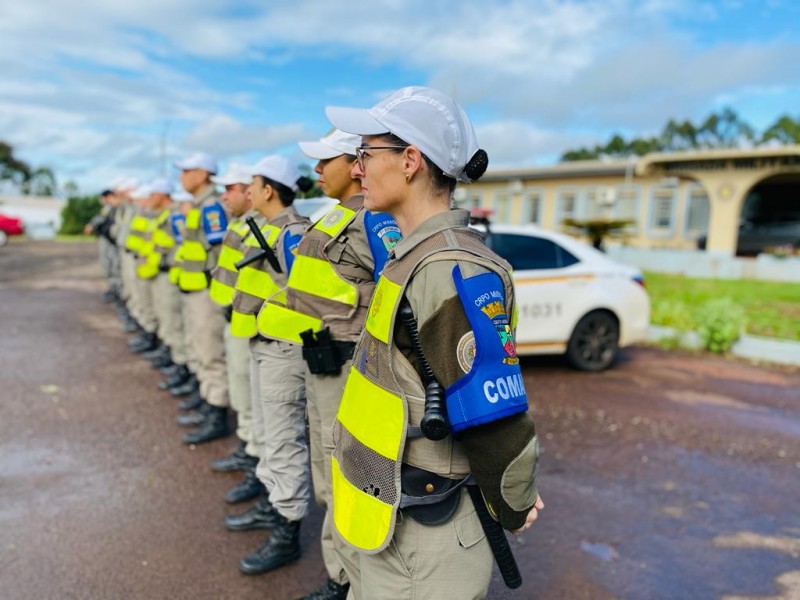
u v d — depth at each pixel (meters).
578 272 6.23
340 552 1.92
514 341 1.38
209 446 4.21
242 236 3.46
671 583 2.77
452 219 1.38
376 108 1.43
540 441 4.45
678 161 17.53
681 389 5.85
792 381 6.25
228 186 3.61
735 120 55.78
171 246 5.25
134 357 6.66
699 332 7.58
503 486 1.28
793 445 4.48
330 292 2.22
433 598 1.41
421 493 1.38
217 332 4.20
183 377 5.44
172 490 3.55
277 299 2.65
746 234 19.69
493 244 6.12
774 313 10.16
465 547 1.41
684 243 20.23
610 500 3.56
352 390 1.50
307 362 2.23
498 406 1.22
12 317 8.83
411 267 1.33
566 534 3.17
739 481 3.86
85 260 18.06
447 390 1.26
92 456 3.99
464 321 1.25
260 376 2.77
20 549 2.90
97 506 3.34
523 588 2.69
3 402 5.00
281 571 2.81
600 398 5.50
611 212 21.39
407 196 1.42
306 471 2.83
